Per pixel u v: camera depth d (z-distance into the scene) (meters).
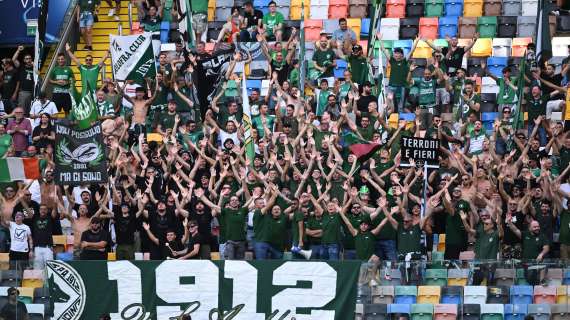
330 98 45.03
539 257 38.59
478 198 39.84
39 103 47.66
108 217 40.34
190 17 49.16
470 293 36.44
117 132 45.09
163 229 39.91
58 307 37.12
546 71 45.44
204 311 37.12
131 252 40.19
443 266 36.59
